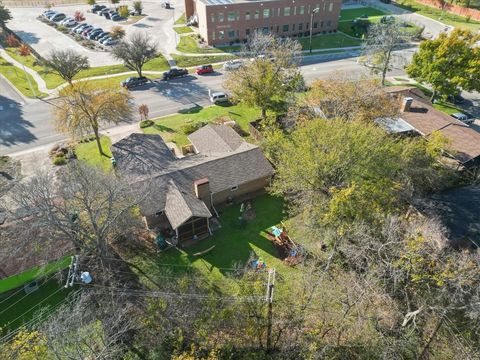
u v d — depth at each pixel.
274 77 43.69
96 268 27.81
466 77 46.94
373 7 98.25
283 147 33.06
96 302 24.42
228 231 31.86
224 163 34.47
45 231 26.36
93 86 40.72
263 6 73.25
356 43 76.38
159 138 39.53
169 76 60.06
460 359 19.45
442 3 95.12
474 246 28.08
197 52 70.69
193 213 29.47
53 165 40.22
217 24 71.81
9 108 51.47
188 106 52.16
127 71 63.06
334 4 78.44
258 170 34.78
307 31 79.94
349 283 22.50
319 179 28.42
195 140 40.47
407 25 81.62
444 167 33.69
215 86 57.91
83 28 78.56
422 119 40.88
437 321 20.70
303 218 30.11
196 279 27.42
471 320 20.41
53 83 58.47
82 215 27.75
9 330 22.12
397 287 21.83
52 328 19.81
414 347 20.39
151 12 92.88
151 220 31.59
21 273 26.17
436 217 28.34
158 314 22.61
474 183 33.28
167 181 32.34
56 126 41.84
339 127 29.25
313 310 22.41
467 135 38.34
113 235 29.28
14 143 44.12
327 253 26.98
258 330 21.75
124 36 75.50
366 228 23.75
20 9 94.75
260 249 30.12
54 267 26.89
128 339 22.42
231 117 48.62
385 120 37.91
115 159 36.41
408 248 21.03
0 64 63.59
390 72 62.59
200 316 22.62
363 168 27.61
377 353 20.11
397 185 27.66
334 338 21.86
